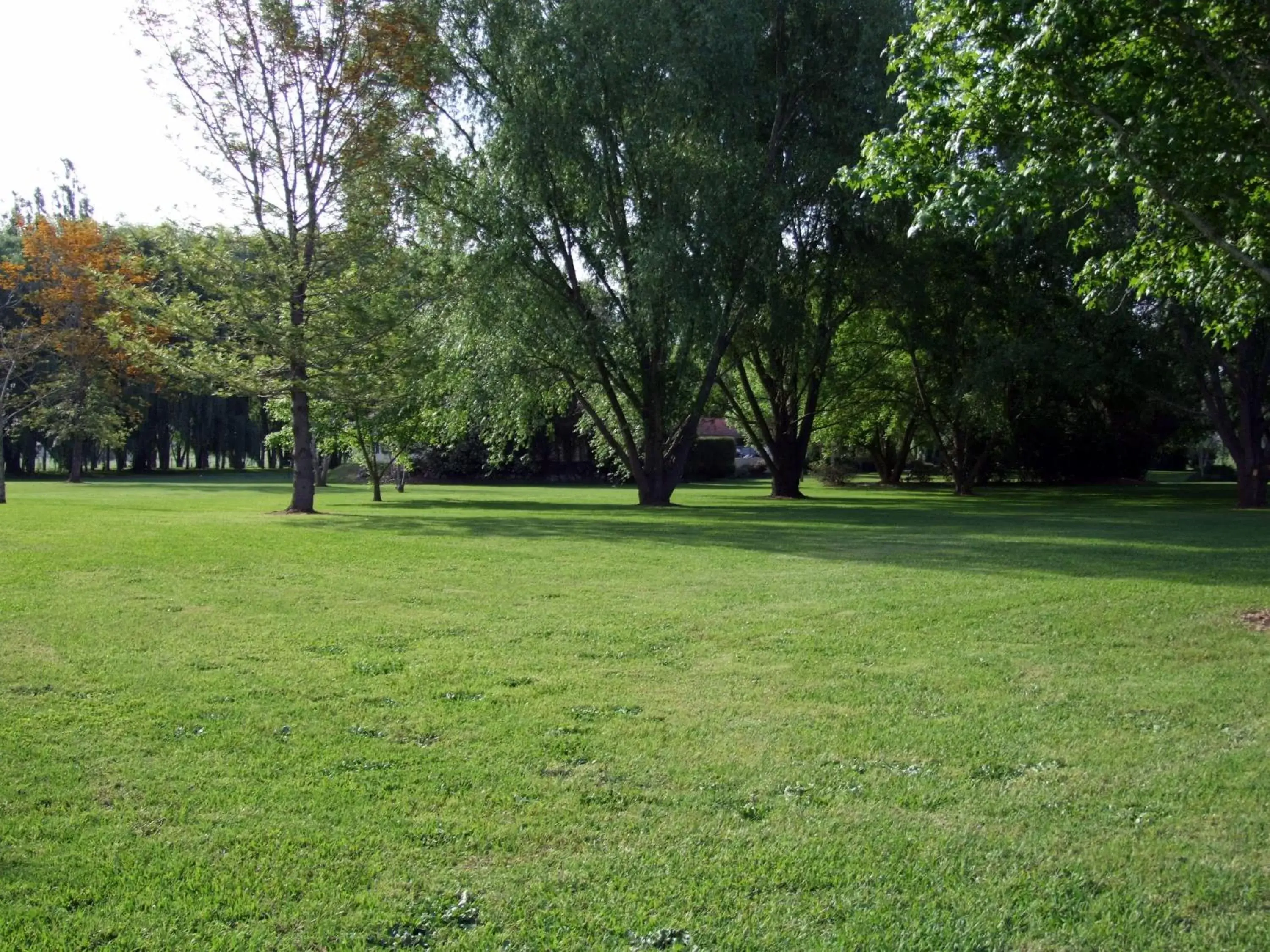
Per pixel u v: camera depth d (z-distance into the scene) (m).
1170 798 5.23
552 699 7.14
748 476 73.81
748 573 13.74
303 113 25.14
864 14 29.66
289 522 22.41
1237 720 6.66
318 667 8.04
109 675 7.66
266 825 4.79
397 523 22.83
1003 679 7.78
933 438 51.22
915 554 16.22
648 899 4.06
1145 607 10.84
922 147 11.03
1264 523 23.55
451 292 26.75
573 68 26.61
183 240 24.38
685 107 26.88
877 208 30.47
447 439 36.81
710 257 27.22
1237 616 10.25
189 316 24.34
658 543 18.05
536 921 3.88
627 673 7.94
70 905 3.98
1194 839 4.71
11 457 67.75
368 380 25.50
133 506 28.34
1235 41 10.14
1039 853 4.55
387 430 33.75
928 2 10.84
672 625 9.95
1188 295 12.27
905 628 9.76
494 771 5.57
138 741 6.05
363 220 25.02
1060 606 10.95
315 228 25.14
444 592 11.91
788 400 40.78
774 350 36.16
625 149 27.52
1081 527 22.20
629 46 26.47
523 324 27.77
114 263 41.56
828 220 32.06
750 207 28.19
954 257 35.12
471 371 29.91
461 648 8.81
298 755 5.84
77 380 43.16
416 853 4.48
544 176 27.41
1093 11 9.38
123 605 10.62
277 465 85.44
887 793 5.29
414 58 24.98
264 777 5.45
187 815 4.90
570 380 31.12
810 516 26.56
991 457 48.72
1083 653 8.67
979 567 14.45
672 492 33.09
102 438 46.78
